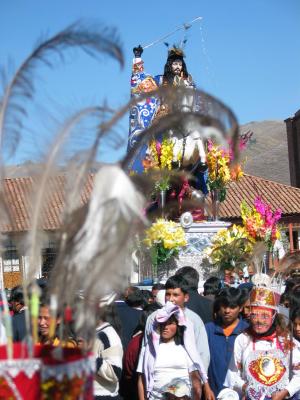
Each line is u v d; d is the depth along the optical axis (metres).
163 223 13.42
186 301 7.75
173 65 16.39
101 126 3.88
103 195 3.75
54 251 4.18
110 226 3.71
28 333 3.97
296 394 6.96
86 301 3.86
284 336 6.95
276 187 45.16
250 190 44.44
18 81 4.21
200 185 15.73
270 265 14.27
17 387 3.71
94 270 3.71
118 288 3.98
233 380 7.07
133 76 16.78
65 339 4.27
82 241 3.77
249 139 14.74
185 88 3.98
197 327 7.49
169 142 14.16
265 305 6.91
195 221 15.71
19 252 4.32
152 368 7.12
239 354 7.07
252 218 14.48
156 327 7.21
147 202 4.20
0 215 4.27
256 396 6.84
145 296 10.45
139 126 15.55
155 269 13.57
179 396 6.84
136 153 4.23
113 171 3.80
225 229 14.61
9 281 23.59
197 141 14.75
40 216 4.05
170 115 4.01
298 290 7.26
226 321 7.75
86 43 3.99
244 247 14.03
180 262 14.40
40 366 3.74
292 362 6.92
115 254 3.65
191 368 7.07
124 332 9.19
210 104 3.88
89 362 3.92
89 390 3.93
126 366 7.78
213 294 10.48
